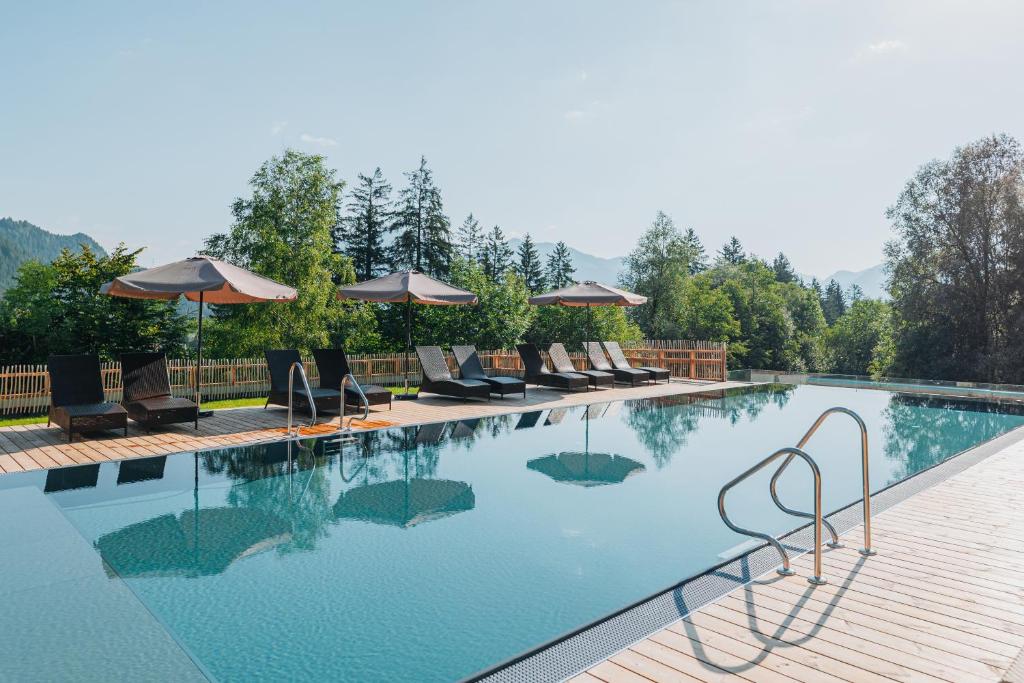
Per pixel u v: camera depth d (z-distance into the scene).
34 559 4.60
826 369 62.09
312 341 28.28
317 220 29.77
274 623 3.71
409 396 13.05
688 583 4.09
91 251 28.31
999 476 7.22
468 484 6.88
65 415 8.05
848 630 3.40
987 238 30.91
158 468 7.13
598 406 12.84
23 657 3.25
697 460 8.32
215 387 15.52
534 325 30.86
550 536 5.27
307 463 7.55
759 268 64.38
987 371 30.45
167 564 4.57
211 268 9.26
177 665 3.21
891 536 5.06
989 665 3.01
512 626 3.70
